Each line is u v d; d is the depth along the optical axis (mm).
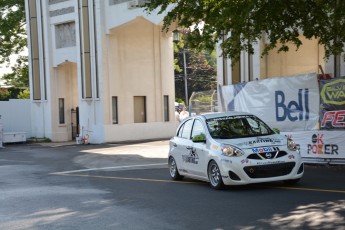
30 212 9555
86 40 31031
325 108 14609
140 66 32344
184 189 11586
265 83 16219
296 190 10578
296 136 15312
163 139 31703
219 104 18219
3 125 34281
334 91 14359
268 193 10344
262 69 21328
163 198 10469
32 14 34469
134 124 31875
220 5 13172
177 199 10250
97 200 10625
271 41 15609
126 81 31719
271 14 13898
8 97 45500
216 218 8227
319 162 14781
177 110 42500
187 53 64500
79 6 31422
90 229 7906
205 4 13477
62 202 10547
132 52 31969
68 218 8852
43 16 34125
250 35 14977
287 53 21828
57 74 34344
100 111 30672
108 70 30812
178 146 13062
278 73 21688
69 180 14438
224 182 10758
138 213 8977
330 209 8555
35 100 34656
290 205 9016
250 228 7461
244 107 17000
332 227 7340
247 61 21734
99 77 30656
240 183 10562
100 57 30578
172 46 33844
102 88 30562
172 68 33812
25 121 35125
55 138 34062
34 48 34500
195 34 15266
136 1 28719
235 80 21938
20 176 15828
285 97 15641
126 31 31656
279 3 13469
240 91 17125
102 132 30516
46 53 34062
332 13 14766
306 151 15109
